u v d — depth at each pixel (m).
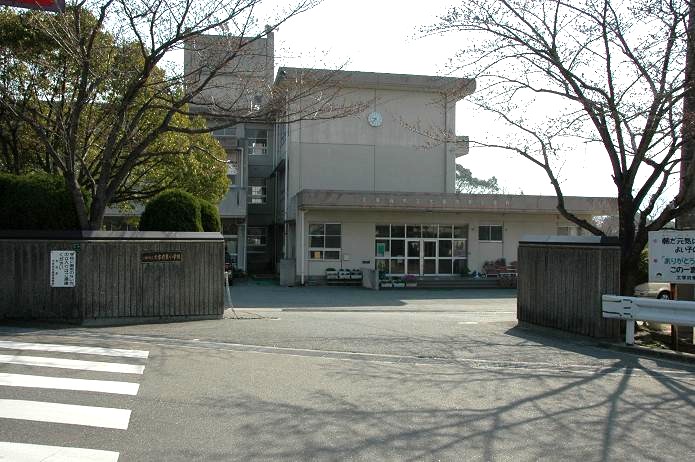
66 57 14.98
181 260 13.12
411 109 33.03
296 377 7.65
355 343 10.27
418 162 33.06
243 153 33.53
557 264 11.75
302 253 29.53
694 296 12.00
